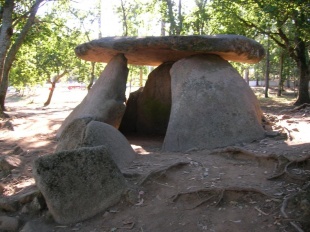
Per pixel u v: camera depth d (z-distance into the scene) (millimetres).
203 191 4043
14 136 7914
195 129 6293
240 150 5273
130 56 8422
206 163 5074
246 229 3467
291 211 3545
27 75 22422
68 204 4027
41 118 11117
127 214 3979
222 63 7238
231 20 15250
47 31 15258
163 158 5367
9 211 4305
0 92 12555
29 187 4723
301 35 14906
